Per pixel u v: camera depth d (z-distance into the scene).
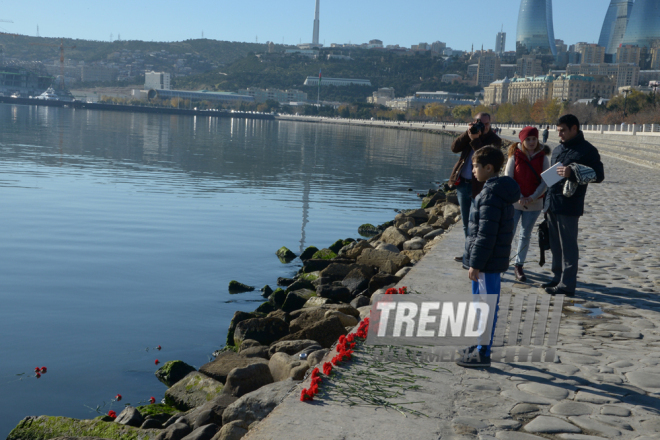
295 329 8.41
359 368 5.17
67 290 12.33
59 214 21.30
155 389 7.57
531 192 8.41
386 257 12.45
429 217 20.89
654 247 11.59
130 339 9.45
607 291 8.32
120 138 72.44
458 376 5.07
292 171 41.47
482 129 9.10
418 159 60.31
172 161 45.19
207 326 10.25
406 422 4.20
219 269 14.47
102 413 6.91
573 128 7.66
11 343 9.14
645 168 36.44
